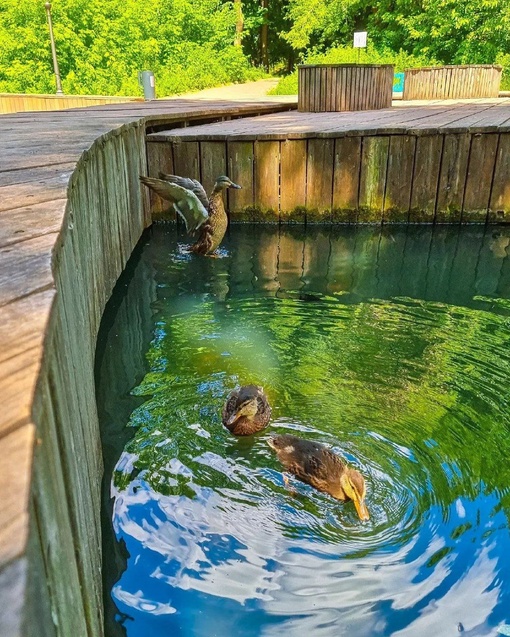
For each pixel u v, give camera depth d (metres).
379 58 25.08
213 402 3.59
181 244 7.10
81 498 1.76
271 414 3.46
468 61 24.34
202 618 2.10
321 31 30.56
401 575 2.32
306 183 7.85
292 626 2.08
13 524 0.76
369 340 4.51
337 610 2.15
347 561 2.39
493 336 4.61
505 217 7.84
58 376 1.41
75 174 3.27
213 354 4.24
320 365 4.09
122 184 6.00
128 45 25.12
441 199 7.84
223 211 6.64
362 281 5.90
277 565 2.36
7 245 1.80
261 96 20.59
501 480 2.90
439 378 3.92
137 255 6.68
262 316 4.98
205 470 2.96
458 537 2.52
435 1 24.77
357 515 2.66
